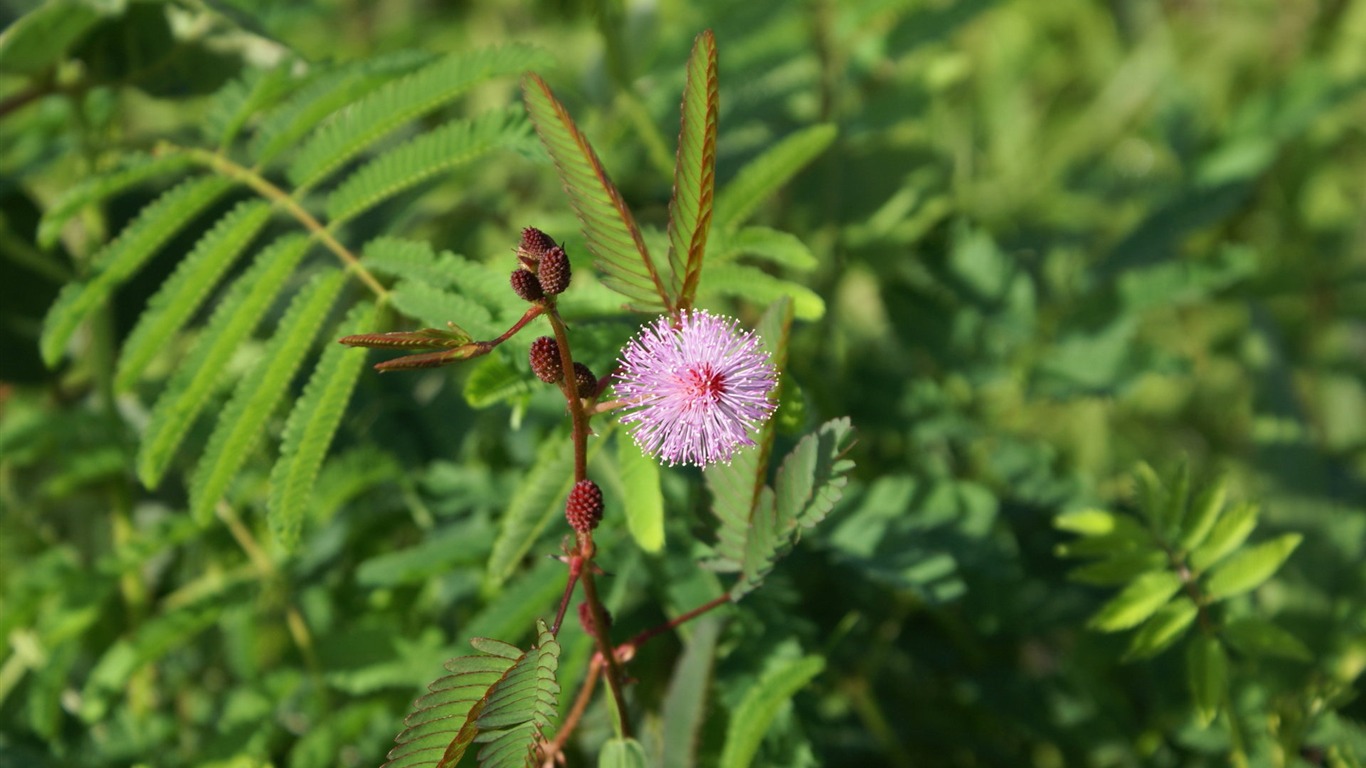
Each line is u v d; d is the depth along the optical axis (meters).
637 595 0.35
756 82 0.40
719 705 0.31
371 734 0.36
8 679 0.39
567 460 0.31
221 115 0.35
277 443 0.38
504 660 0.25
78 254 0.42
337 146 0.32
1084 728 0.37
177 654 0.40
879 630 0.38
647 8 0.40
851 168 0.41
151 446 0.32
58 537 0.40
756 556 0.28
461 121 0.31
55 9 0.37
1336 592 0.37
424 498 0.36
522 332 0.30
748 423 0.27
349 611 0.39
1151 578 0.32
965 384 0.40
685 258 0.26
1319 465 0.40
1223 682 0.32
